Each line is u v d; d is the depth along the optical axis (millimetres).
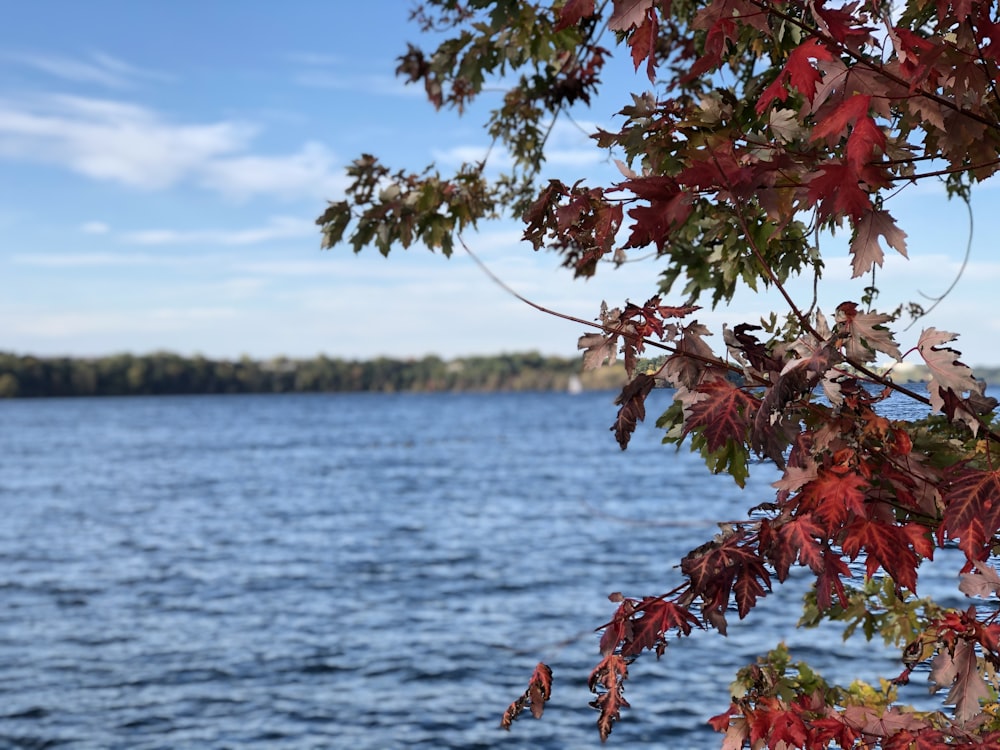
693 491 49531
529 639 18750
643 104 1832
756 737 1837
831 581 1610
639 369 1784
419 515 43188
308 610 23047
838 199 1493
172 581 27891
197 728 13859
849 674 13562
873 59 1572
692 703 13570
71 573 29656
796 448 1690
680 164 1849
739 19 1562
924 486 1703
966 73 1574
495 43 3854
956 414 1562
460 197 3723
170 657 18453
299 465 77062
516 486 55750
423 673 16625
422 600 23750
